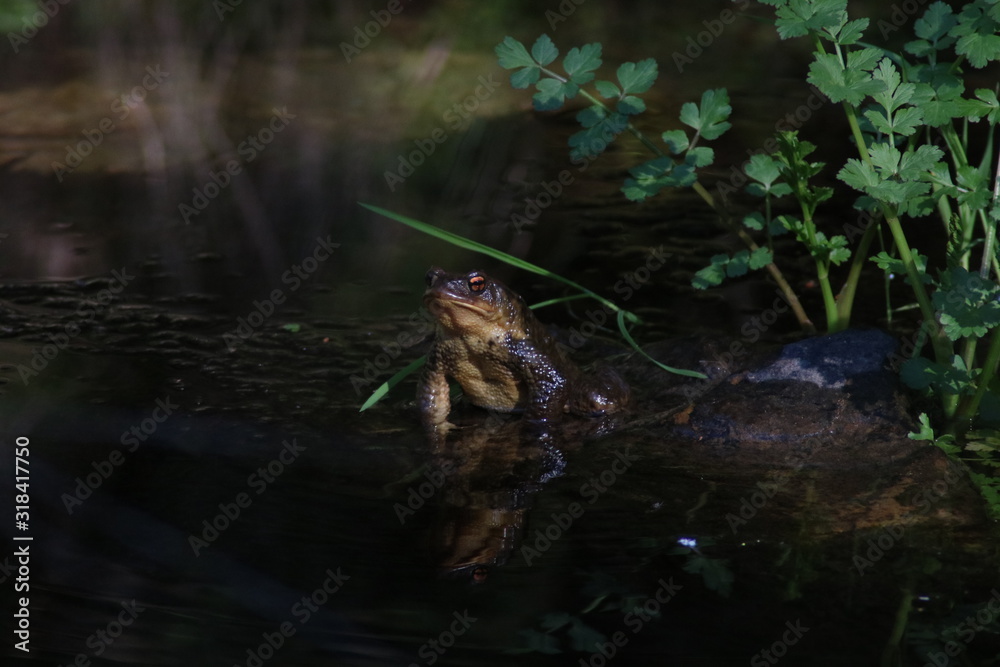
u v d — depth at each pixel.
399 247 6.84
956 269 4.22
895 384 4.69
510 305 4.73
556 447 4.51
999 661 3.00
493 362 4.80
